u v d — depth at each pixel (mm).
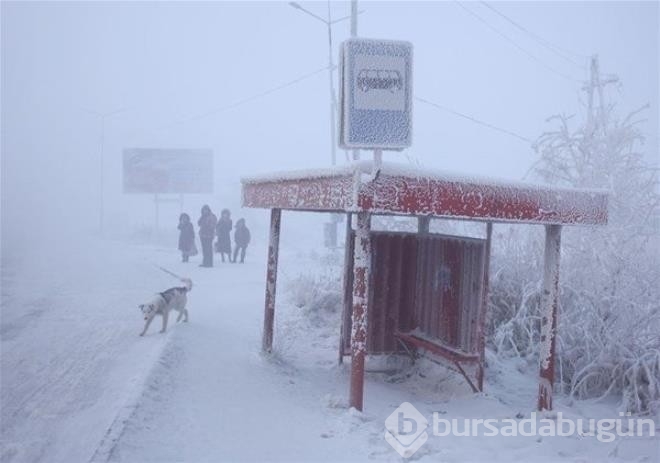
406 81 5031
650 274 7980
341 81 5027
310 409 5801
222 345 7754
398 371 8000
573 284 8477
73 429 5266
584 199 6070
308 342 8805
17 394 6379
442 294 7383
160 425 4988
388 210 5000
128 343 8172
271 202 6816
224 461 4473
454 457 4840
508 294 9500
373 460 4641
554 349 6258
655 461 5004
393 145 4934
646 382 7137
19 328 9445
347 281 7672
